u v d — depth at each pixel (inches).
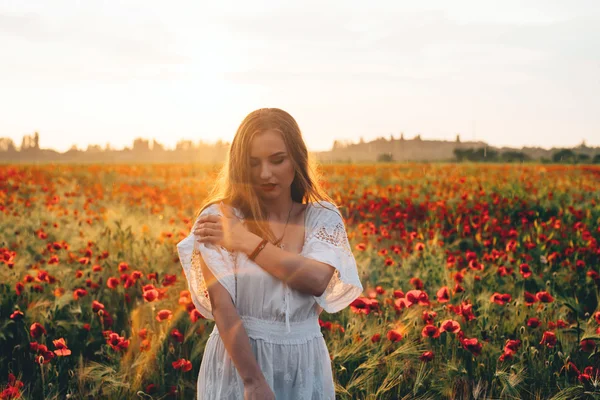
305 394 83.4
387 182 828.0
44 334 161.5
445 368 143.6
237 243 81.7
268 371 81.9
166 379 144.7
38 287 194.1
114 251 268.5
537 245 283.1
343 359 143.2
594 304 207.9
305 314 85.4
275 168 82.9
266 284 82.0
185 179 988.6
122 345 143.1
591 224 377.1
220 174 89.7
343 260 86.7
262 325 82.6
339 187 714.2
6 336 167.3
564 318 179.6
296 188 92.4
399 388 135.0
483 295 187.5
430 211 413.4
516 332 168.6
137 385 135.0
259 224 84.2
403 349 144.2
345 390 127.0
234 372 82.7
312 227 87.1
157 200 574.9
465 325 169.3
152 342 148.5
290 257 81.0
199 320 165.8
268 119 83.9
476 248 322.3
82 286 213.0
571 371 139.8
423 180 773.9
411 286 208.7
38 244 296.5
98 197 614.2
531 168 1096.8
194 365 149.8
